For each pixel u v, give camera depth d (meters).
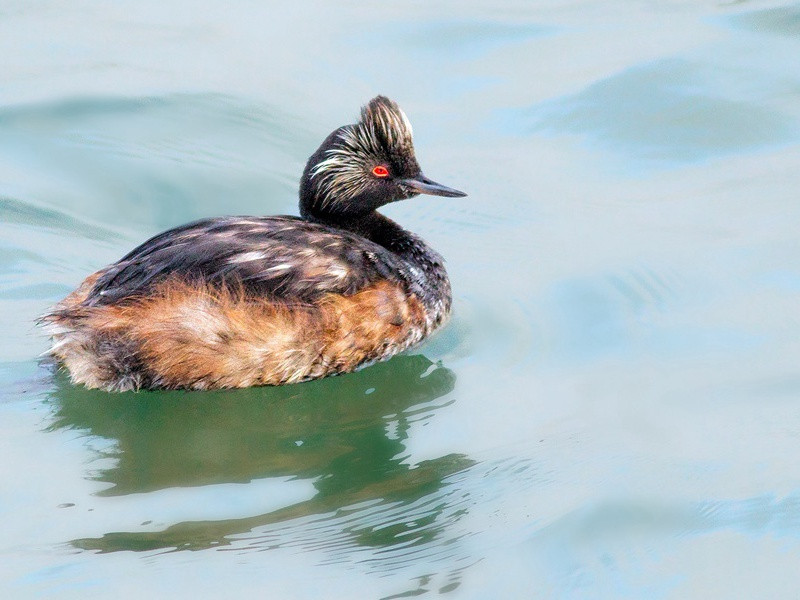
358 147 14.21
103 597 9.56
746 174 17.03
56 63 19.42
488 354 13.61
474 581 9.91
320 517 10.74
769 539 10.39
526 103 18.69
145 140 17.66
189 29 20.59
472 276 15.28
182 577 9.84
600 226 16.11
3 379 12.71
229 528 10.52
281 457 11.73
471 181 17.08
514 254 15.70
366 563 10.09
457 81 19.17
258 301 12.25
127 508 10.78
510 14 21.03
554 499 10.99
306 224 13.26
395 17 20.89
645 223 16.11
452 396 12.80
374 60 19.66
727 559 10.17
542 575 10.01
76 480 11.20
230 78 19.14
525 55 19.77
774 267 15.00
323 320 12.50
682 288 14.73
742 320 14.04
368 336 12.91
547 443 11.89
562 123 18.25
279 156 17.45
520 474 11.39
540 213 16.48
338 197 14.36
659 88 18.75
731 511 10.78
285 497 11.06
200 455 11.74
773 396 12.59
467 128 18.19
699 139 17.81
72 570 9.89
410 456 11.75
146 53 19.81
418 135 18.00
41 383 12.65
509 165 17.42
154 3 21.47
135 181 16.86
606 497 10.99
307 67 19.47
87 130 17.83
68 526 10.50
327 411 12.65
